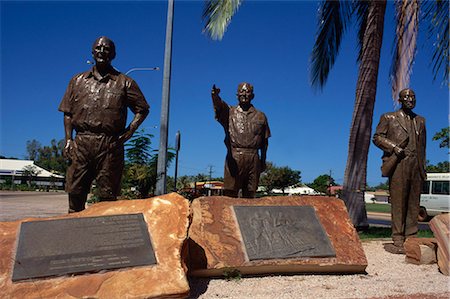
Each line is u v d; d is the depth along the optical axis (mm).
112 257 4305
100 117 5633
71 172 5742
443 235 6000
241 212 5762
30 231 4527
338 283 5117
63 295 3842
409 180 7258
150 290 3977
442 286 5105
